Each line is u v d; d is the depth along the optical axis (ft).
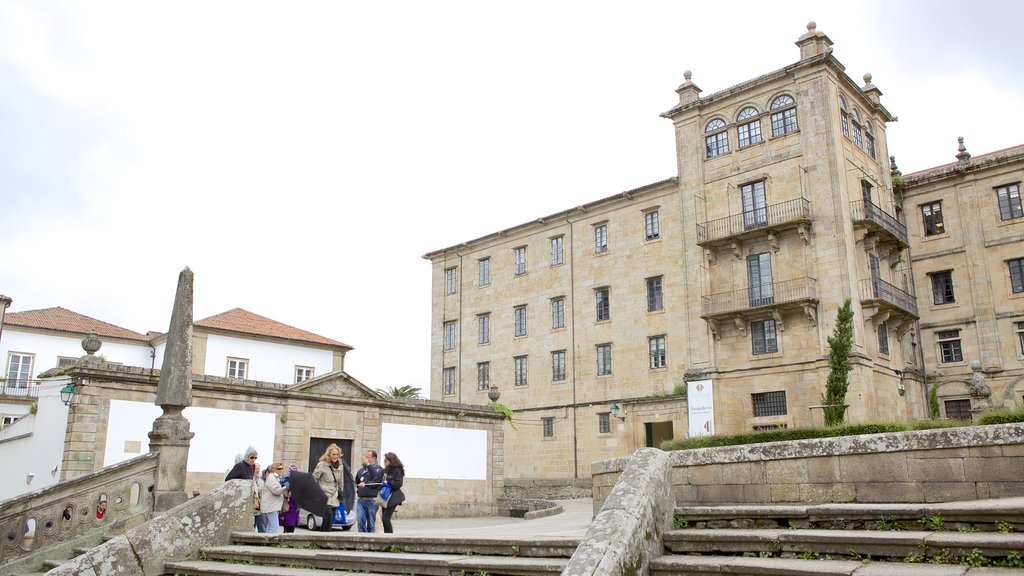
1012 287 116.67
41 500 40.55
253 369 143.84
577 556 21.06
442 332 173.17
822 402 102.17
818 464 32.73
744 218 120.78
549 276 153.58
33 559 39.60
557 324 150.41
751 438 51.29
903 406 114.73
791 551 22.99
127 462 43.47
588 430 139.95
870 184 120.26
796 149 116.16
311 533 34.22
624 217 142.31
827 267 110.22
